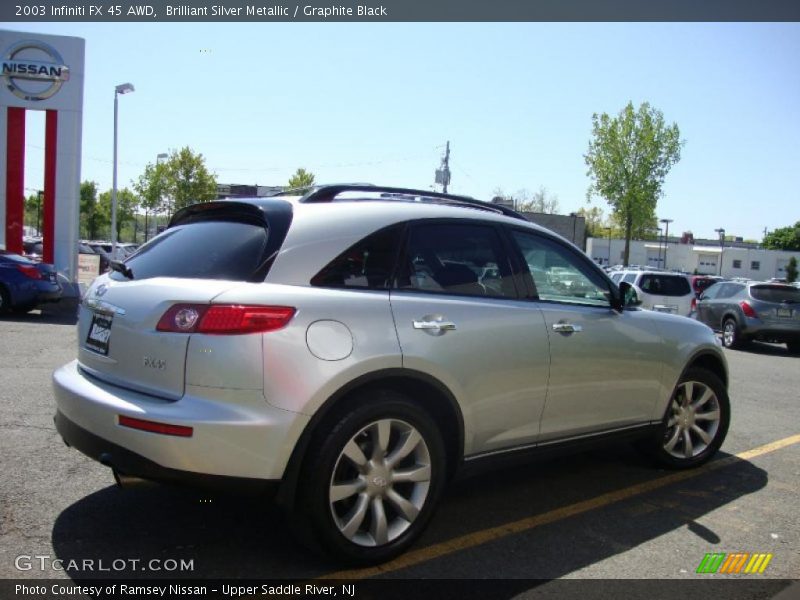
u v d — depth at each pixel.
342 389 3.05
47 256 17.36
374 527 3.22
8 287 12.90
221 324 2.90
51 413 5.60
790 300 14.38
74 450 4.71
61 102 17.09
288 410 2.91
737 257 83.38
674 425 5.05
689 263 83.94
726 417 5.29
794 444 6.07
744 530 4.01
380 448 3.20
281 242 3.16
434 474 3.39
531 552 3.56
